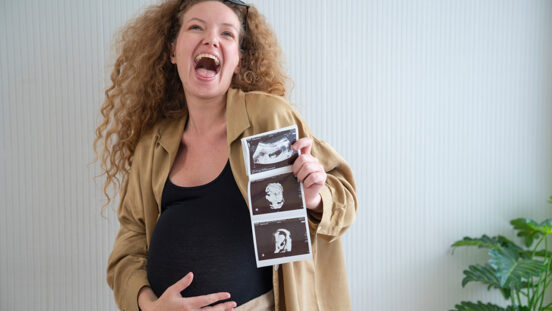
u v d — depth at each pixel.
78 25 1.50
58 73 1.51
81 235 1.55
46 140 1.51
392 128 1.73
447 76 1.79
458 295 1.86
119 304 1.07
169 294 0.88
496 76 1.85
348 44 1.66
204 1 1.05
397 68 1.72
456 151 1.82
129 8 1.53
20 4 1.47
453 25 1.78
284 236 0.87
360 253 1.73
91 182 1.54
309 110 1.64
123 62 1.27
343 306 1.06
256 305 0.97
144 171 1.11
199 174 1.01
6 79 1.48
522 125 1.90
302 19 1.62
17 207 1.51
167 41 1.18
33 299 1.54
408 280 1.79
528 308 1.72
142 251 1.13
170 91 1.21
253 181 0.88
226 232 0.94
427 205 1.80
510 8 1.84
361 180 1.71
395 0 1.70
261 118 1.00
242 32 1.13
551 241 1.94
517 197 1.91
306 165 0.86
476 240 1.74
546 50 1.90
